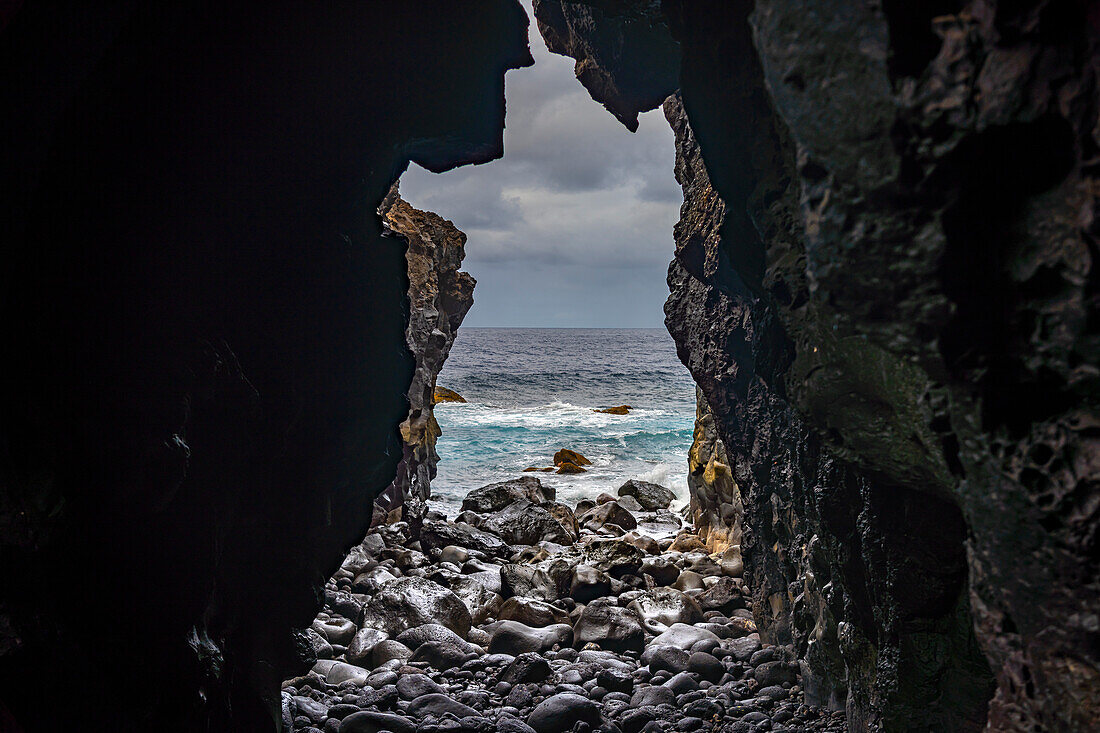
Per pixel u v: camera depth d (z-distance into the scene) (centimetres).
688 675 612
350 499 551
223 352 367
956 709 314
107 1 284
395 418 581
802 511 528
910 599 322
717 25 355
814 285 189
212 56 372
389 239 571
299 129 438
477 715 552
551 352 9262
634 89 743
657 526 1330
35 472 266
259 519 420
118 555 303
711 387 706
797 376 286
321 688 622
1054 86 150
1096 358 155
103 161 322
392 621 760
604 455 2303
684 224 723
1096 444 158
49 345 286
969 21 154
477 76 520
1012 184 163
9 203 278
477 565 973
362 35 441
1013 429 171
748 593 834
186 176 367
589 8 657
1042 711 174
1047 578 167
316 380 470
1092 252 152
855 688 441
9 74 272
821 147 171
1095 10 146
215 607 379
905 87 159
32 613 260
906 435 237
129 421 300
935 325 169
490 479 1948
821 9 166
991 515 176
